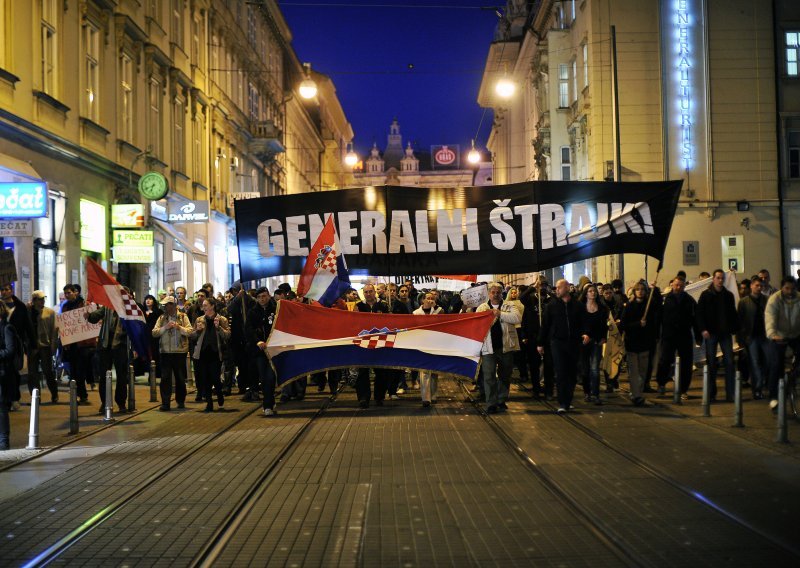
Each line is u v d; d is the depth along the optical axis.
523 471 8.87
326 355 14.03
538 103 48.91
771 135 32.38
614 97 24.50
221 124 40.47
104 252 24.03
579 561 5.83
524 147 60.12
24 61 18.94
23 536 6.71
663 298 16.14
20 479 8.90
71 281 21.47
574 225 14.25
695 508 7.23
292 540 6.46
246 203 14.73
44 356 15.76
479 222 14.34
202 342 14.45
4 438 10.69
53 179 20.56
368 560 5.94
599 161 32.84
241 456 9.95
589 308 14.41
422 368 13.95
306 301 14.73
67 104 21.39
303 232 14.66
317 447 10.48
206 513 7.30
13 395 10.79
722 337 14.62
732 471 8.70
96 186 23.55
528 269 14.27
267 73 53.84
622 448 10.07
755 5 32.50
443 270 14.41
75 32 22.03
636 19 32.81
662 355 15.51
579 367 15.59
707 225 32.41
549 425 12.04
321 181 84.12
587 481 8.30
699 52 32.62
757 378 14.75
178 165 32.75
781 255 32.25
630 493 7.78
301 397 16.30
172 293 19.47
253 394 16.17
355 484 8.33
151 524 6.98
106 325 14.51
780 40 32.56
